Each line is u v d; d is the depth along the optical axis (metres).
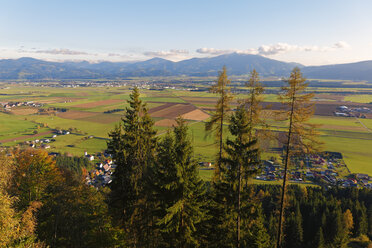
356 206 60.06
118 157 29.75
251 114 26.30
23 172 33.41
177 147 20.98
